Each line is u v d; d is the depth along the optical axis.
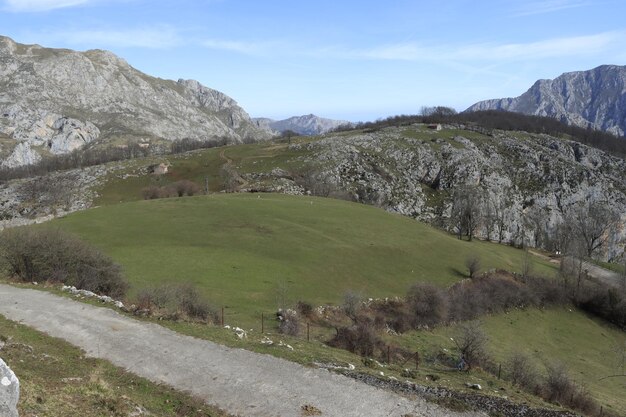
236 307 44.44
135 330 26.75
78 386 18.05
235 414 18.30
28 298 32.00
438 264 75.00
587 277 90.94
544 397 34.12
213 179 165.12
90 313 29.25
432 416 19.17
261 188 139.50
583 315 76.12
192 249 61.78
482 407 20.97
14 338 23.48
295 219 81.94
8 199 159.25
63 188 162.25
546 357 57.34
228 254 61.34
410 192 170.25
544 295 76.75
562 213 178.62
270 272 56.94
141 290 38.91
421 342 47.75
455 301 61.81
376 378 22.56
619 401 44.78
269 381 21.22
